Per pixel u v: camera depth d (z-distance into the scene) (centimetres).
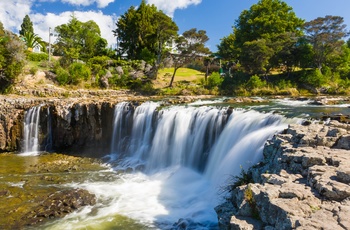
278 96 3238
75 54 4634
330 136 836
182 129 1748
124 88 4156
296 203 545
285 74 4616
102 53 6059
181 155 1723
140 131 2025
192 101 2642
